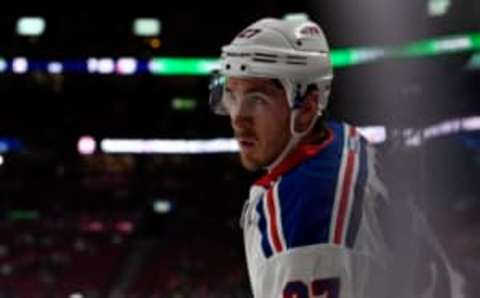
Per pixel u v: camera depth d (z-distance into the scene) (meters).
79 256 38.28
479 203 38.91
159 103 46.19
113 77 46.22
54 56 44.50
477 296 2.26
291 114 2.05
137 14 45.31
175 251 39.22
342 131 2.19
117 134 45.47
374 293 1.98
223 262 38.38
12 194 42.31
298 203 1.96
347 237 1.94
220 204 42.53
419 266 2.13
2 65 44.19
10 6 44.50
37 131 45.50
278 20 2.12
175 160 45.31
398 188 2.14
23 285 36.12
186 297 35.94
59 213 41.25
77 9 45.00
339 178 2.01
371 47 40.28
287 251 1.92
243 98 2.06
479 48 39.91
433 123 40.69
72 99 46.31
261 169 2.14
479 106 41.75
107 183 43.72
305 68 2.05
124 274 37.41
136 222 40.94
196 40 45.34
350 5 40.41
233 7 45.06
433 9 40.00
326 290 1.90
